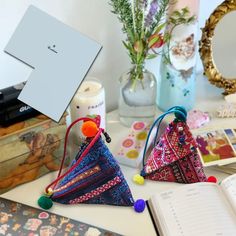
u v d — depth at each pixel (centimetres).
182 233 69
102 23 96
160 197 76
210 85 117
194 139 83
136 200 77
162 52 98
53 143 79
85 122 75
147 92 95
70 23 91
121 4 84
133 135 90
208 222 70
